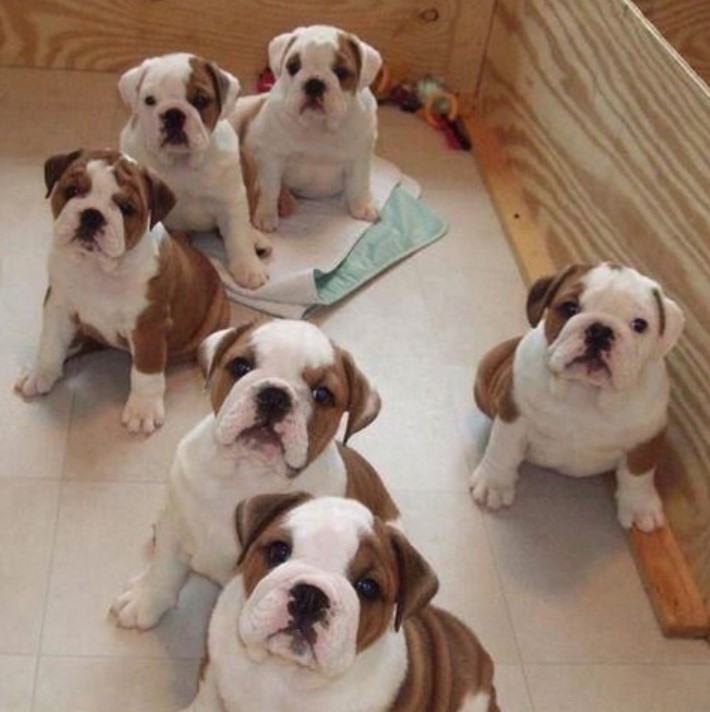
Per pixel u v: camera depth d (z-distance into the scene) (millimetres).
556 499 1162
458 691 782
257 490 839
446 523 1110
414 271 1464
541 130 1565
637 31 1248
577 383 1020
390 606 710
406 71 1848
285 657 655
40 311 1282
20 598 962
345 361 854
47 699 889
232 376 827
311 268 1376
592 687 977
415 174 1670
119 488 1083
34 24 1708
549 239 1513
